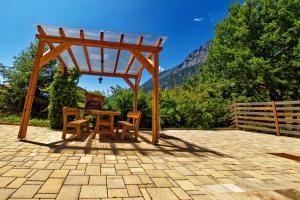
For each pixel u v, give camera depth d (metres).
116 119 9.74
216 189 2.39
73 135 6.07
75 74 8.05
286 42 13.10
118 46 5.62
